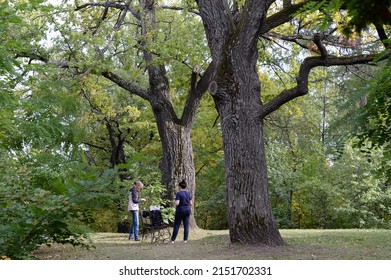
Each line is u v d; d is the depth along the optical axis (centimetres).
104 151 3209
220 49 1163
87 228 348
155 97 1780
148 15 1756
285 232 1585
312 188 2752
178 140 1758
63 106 1183
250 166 1103
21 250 356
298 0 1359
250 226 1082
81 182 311
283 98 1105
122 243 1367
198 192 3253
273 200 2980
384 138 845
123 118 2667
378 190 2598
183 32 1698
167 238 1441
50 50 1616
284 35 1744
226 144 1130
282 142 3166
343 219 2650
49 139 1015
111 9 2027
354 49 1625
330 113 3059
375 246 1062
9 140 977
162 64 1702
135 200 1464
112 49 1750
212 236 1516
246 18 1125
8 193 364
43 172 691
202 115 2744
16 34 1411
